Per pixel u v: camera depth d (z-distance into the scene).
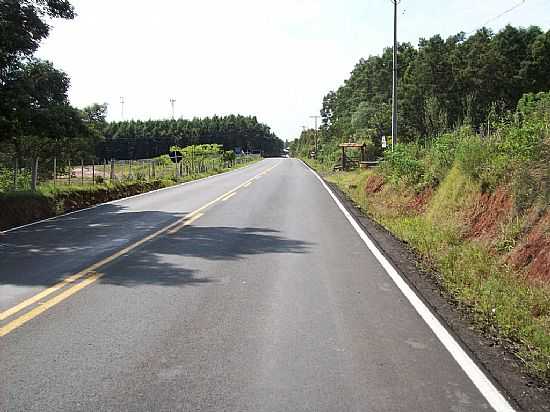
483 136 13.38
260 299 6.80
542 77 65.94
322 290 7.27
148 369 4.55
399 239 11.70
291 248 10.52
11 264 8.98
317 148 107.75
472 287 7.33
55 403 3.93
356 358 4.81
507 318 5.90
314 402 3.94
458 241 10.28
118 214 16.81
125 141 147.38
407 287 7.43
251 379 4.35
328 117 139.50
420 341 5.25
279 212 16.97
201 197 22.94
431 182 15.33
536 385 4.24
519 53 69.62
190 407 3.86
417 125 67.62
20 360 4.76
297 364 4.67
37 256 9.73
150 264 8.98
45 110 16.98
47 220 15.58
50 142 25.44
